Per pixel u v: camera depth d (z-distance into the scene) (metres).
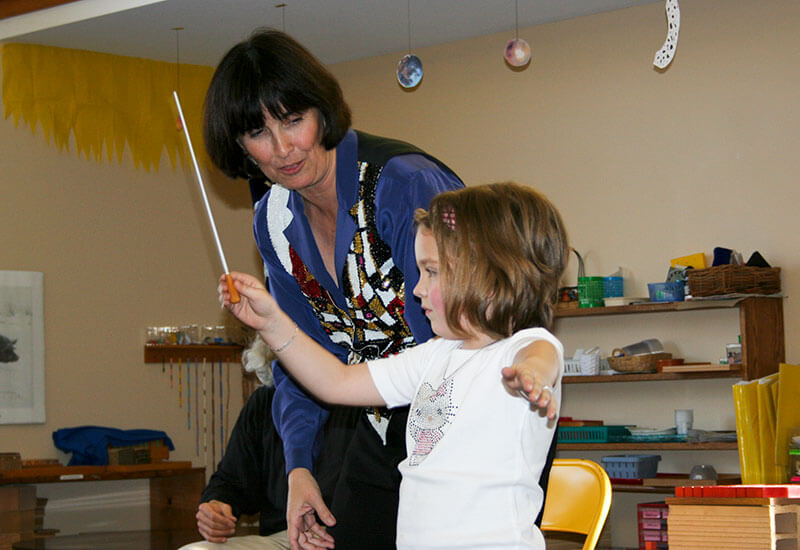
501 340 1.52
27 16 6.19
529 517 1.43
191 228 7.09
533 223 1.51
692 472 5.30
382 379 1.65
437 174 1.80
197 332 7.06
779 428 4.62
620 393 5.97
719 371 5.29
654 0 5.95
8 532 5.95
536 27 6.32
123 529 6.62
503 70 6.43
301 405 2.05
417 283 1.74
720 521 2.96
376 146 1.84
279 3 5.82
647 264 5.88
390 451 1.84
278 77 1.70
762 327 5.29
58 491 6.41
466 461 1.45
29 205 6.46
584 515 1.94
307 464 1.99
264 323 1.64
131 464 6.42
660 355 5.64
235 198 7.25
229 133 1.77
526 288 1.48
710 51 5.76
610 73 6.07
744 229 5.61
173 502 6.67
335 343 2.07
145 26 6.12
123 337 6.79
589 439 5.62
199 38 6.36
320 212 1.92
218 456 7.07
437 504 1.46
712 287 5.23
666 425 5.81
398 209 1.77
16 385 6.34
